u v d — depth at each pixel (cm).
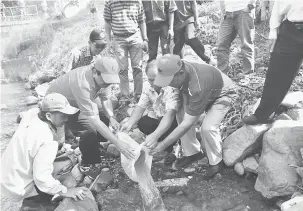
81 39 927
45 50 1010
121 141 309
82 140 355
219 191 330
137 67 482
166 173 368
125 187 350
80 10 1129
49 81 733
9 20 1265
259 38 625
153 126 374
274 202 307
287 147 311
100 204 323
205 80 301
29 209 291
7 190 276
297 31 298
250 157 351
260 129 340
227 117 409
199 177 355
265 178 312
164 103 340
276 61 319
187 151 363
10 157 273
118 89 553
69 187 314
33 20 1216
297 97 376
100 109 378
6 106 621
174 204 318
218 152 341
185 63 308
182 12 495
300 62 316
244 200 314
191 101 300
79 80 311
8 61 1019
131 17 457
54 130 287
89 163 371
